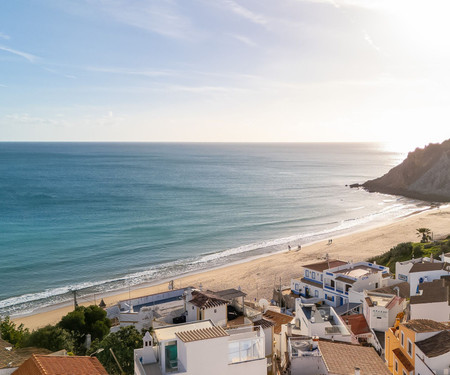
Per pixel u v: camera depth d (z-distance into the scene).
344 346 31.38
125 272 101.44
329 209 185.25
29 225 146.50
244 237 136.50
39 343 50.31
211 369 26.38
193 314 41.62
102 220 156.00
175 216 165.25
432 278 50.88
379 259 97.38
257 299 78.88
